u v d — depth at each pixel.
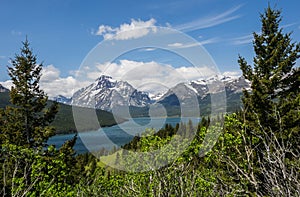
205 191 6.50
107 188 8.97
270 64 19.20
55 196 10.44
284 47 19.25
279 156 5.46
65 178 11.67
